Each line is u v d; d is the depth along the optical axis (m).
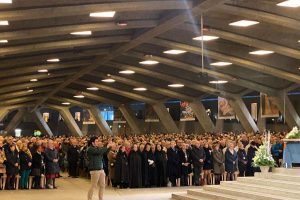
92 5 20.08
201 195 17.55
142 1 20.48
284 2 19.41
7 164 20.23
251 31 26.14
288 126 41.00
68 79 45.25
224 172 22.23
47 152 21.50
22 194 19.16
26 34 23.44
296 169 16.81
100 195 16.16
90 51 32.44
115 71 43.44
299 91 41.59
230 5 21.42
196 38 27.47
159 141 23.55
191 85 43.12
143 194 19.27
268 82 38.09
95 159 15.98
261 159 17.61
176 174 22.05
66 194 19.42
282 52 27.75
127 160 21.61
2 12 19.19
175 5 21.08
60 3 19.64
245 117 43.69
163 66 39.72
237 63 32.81
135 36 28.67
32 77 40.16
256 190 16.17
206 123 48.97
